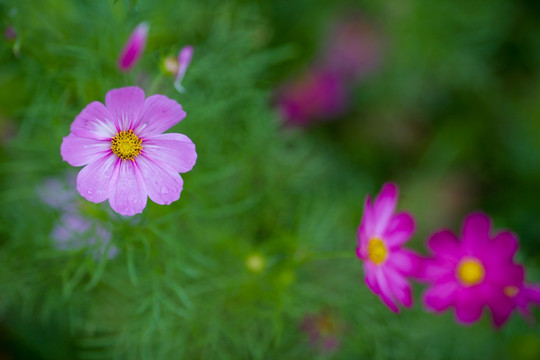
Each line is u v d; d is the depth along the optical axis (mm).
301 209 846
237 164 836
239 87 845
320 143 1102
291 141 952
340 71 1144
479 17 1151
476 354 910
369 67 1162
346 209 987
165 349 813
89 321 836
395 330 846
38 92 779
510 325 887
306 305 825
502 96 1195
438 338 901
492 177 1176
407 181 1170
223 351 843
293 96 1121
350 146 1155
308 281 848
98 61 773
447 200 1161
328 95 1125
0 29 760
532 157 1159
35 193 800
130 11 793
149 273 751
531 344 897
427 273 740
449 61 1181
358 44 1147
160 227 758
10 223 813
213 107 786
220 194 841
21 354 904
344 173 1085
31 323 900
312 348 844
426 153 1186
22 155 874
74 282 753
